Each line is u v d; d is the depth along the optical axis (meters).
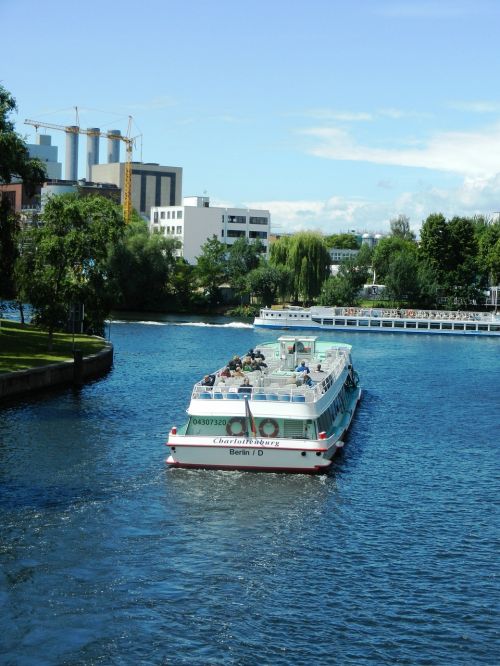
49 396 70.62
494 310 195.25
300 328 159.25
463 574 34.34
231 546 36.88
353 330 159.62
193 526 39.06
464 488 46.19
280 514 40.94
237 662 27.70
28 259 93.19
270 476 46.78
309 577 33.88
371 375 92.56
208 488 44.47
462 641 29.08
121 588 32.56
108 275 108.81
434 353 120.12
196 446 47.38
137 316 180.88
